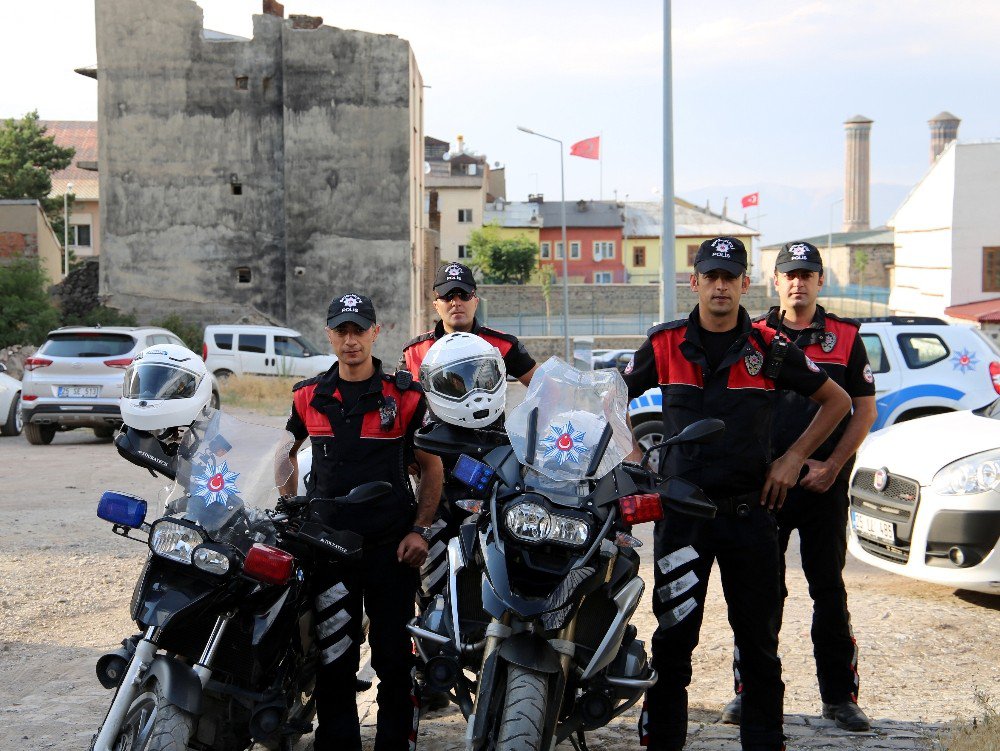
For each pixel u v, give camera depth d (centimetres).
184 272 3834
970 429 765
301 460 643
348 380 453
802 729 505
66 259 5544
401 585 450
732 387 429
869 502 773
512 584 382
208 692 383
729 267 420
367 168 3841
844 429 532
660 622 438
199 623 385
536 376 425
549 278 7256
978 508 698
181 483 407
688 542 429
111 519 404
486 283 7906
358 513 444
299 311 3856
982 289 4350
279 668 412
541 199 9088
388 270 3866
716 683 602
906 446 766
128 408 437
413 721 451
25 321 2805
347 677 443
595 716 386
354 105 3825
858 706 525
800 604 760
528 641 370
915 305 4850
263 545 377
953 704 559
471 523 409
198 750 384
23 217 3672
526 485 395
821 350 527
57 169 6303
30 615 730
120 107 3794
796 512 520
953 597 774
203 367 464
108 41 3775
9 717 527
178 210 3819
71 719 522
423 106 4438
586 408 416
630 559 402
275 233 3850
